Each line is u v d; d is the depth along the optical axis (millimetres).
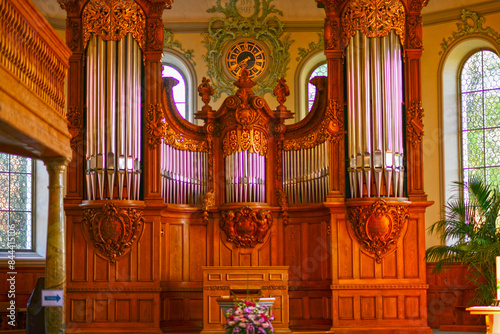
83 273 14148
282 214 15102
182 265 14945
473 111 17203
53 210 10453
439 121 17266
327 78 14852
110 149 14289
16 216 17172
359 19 14672
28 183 17422
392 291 14117
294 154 15258
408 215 14289
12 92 7973
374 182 14344
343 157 14516
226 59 18344
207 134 15367
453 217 14805
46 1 17250
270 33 18281
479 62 17234
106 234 14055
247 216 14914
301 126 15219
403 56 14656
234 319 10328
